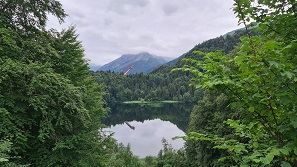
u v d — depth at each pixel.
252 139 3.03
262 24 2.36
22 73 10.24
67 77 12.48
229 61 2.47
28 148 11.36
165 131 70.88
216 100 19.47
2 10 11.98
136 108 118.31
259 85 2.48
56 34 14.93
